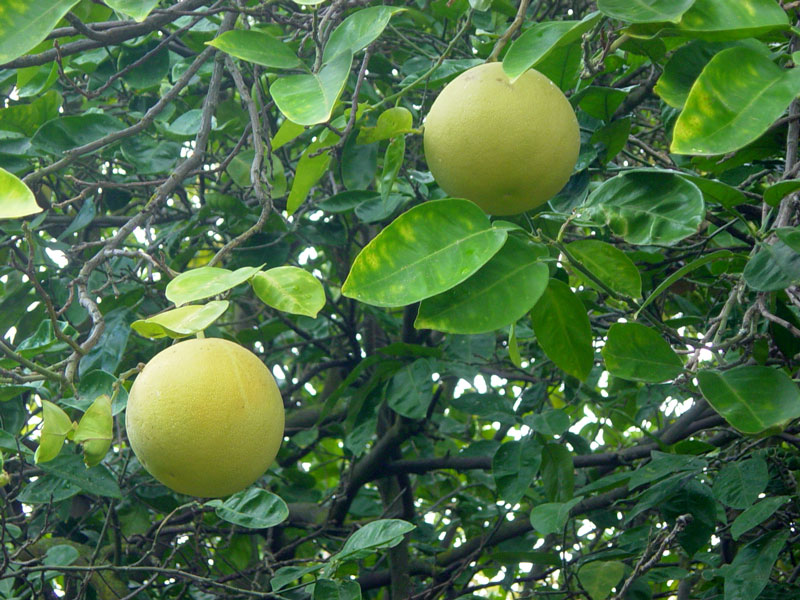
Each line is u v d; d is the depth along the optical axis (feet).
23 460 8.64
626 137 7.55
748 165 8.70
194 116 10.25
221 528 12.23
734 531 7.38
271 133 11.12
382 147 11.23
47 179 11.26
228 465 4.87
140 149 10.19
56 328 5.81
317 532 11.57
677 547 10.87
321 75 6.11
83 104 11.55
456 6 10.73
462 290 5.07
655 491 8.32
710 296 11.48
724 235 8.87
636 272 5.85
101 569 8.43
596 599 8.48
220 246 12.46
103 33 7.29
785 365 8.07
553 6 11.34
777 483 9.12
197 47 10.82
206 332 11.98
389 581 11.97
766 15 5.02
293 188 7.26
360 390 10.92
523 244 5.29
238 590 8.35
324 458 16.67
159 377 4.90
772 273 5.97
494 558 9.86
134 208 13.23
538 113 5.26
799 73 4.80
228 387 4.89
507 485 9.53
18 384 7.43
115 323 9.76
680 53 6.02
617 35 5.74
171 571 8.56
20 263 10.27
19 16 5.41
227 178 13.19
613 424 13.50
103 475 8.32
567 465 9.72
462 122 5.27
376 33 6.39
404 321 11.70
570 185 7.55
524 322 11.99
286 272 5.35
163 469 4.88
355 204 10.26
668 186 5.87
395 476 12.66
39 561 8.32
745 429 5.03
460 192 5.49
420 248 4.98
